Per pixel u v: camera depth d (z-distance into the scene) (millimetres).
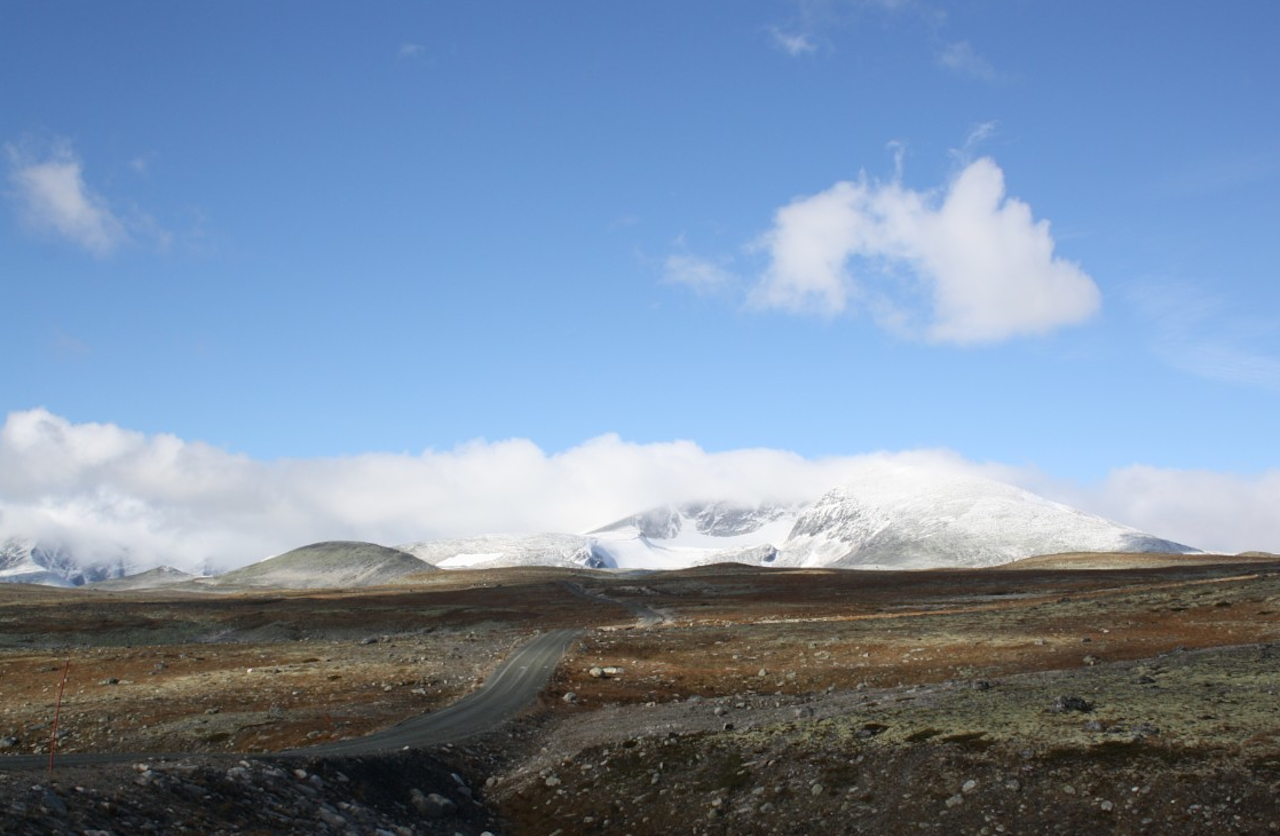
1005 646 77938
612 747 46062
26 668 88312
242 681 76875
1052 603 104500
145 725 60469
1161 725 36750
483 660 88125
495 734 53062
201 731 56500
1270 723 35438
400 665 85500
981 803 33312
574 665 82125
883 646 83375
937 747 37938
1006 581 184500
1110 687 45969
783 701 57531
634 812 38938
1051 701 43625
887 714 44688
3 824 25516
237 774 35344
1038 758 35219
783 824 35312
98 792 30188
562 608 158750
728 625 110188
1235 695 40875
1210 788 30969
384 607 162750
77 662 91438
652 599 179000
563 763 45406
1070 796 32469
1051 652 73000
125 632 136125
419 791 40625
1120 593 111688
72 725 61531
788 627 100562
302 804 35031
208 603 181500
